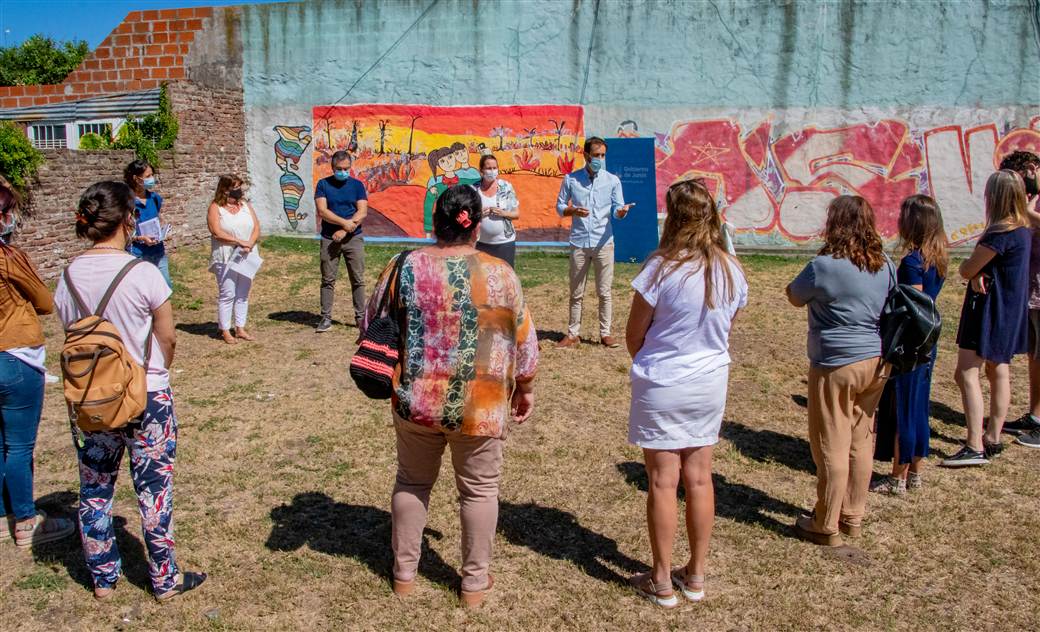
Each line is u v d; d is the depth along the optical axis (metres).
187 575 3.92
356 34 14.70
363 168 15.09
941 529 4.57
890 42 13.51
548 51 14.29
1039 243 5.66
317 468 5.32
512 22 14.28
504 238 7.98
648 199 14.04
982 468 5.43
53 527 4.36
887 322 4.11
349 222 8.71
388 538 4.43
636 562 4.22
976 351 5.36
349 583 3.97
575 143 14.45
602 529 4.57
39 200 10.57
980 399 5.42
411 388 3.50
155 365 3.64
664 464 3.70
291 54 14.93
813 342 4.25
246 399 6.70
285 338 8.78
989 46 13.33
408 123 14.84
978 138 13.62
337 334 8.98
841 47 13.62
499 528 4.55
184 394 6.82
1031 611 3.81
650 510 3.77
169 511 3.76
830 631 3.66
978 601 3.89
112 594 3.85
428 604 3.81
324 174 15.21
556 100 14.41
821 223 14.18
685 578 3.94
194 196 13.95
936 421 6.37
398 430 3.67
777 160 14.09
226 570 4.07
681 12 13.86
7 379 4.03
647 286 3.61
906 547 4.38
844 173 14.00
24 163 10.17
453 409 3.47
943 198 13.86
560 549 4.34
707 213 3.62
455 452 3.66
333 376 7.37
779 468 5.48
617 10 14.00
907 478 5.10
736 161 14.18
